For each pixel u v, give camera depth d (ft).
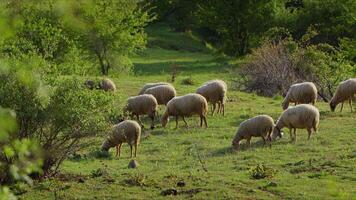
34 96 105.40
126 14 285.64
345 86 176.76
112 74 286.05
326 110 183.83
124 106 166.61
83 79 130.82
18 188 104.83
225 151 136.36
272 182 103.86
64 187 107.04
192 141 148.66
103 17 276.82
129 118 167.73
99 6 271.28
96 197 101.86
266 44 258.37
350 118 168.04
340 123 160.97
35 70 95.66
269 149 133.49
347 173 109.09
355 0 359.46
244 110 186.91
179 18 542.57
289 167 116.37
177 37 510.99
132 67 304.30
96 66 283.59
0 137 46.39
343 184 102.83
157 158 133.08
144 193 102.94
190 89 231.09
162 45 473.26
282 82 236.22
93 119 112.16
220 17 402.11
